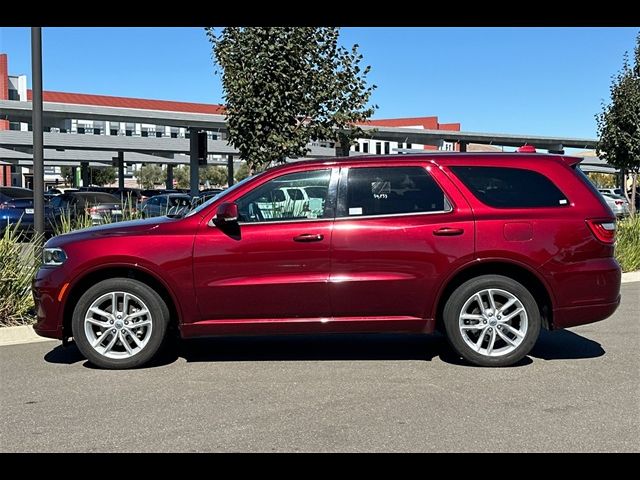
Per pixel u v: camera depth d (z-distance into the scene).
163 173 92.25
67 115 30.55
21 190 18.36
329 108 10.66
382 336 7.41
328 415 4.75
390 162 6.04
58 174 88.62
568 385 5.45
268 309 5.89
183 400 5.11
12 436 4.39
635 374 5.77
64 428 4.52
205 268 5.84
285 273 5.85
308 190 5.98
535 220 5.88
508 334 6.00
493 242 5.83
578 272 5.89
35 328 6.05
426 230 5.84
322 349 6.80
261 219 5.92
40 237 8.20
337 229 5.85
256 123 10.38
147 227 6.00
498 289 5.89
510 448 4.14
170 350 6.78
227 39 10.56
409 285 5.86
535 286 6.04
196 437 4.35
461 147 45.19
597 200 6.04
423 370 5.94
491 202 5.95
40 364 6.21
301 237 5.82
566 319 5.92
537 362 6.19
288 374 5.83
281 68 10.20
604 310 5.96
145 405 4.99
